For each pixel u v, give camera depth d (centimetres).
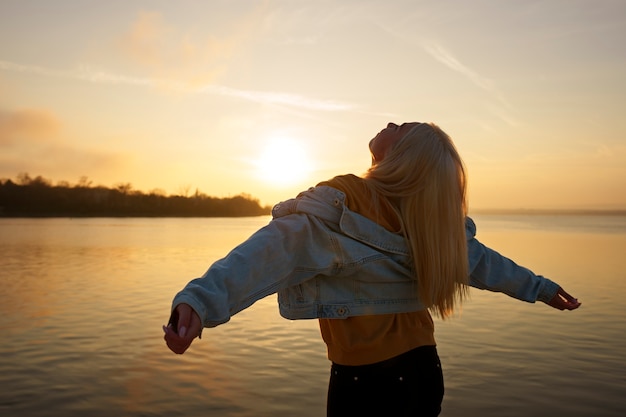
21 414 536
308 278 164
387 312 173
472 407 556
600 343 818
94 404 564
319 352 774
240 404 568
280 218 164
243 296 147
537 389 608
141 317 1033
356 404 170
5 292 1382
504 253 2620
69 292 1381
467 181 190
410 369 173
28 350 778
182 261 2322
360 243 169
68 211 12506
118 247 3191
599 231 5753
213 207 14662
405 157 179
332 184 175
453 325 952
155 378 652
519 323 970
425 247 173
